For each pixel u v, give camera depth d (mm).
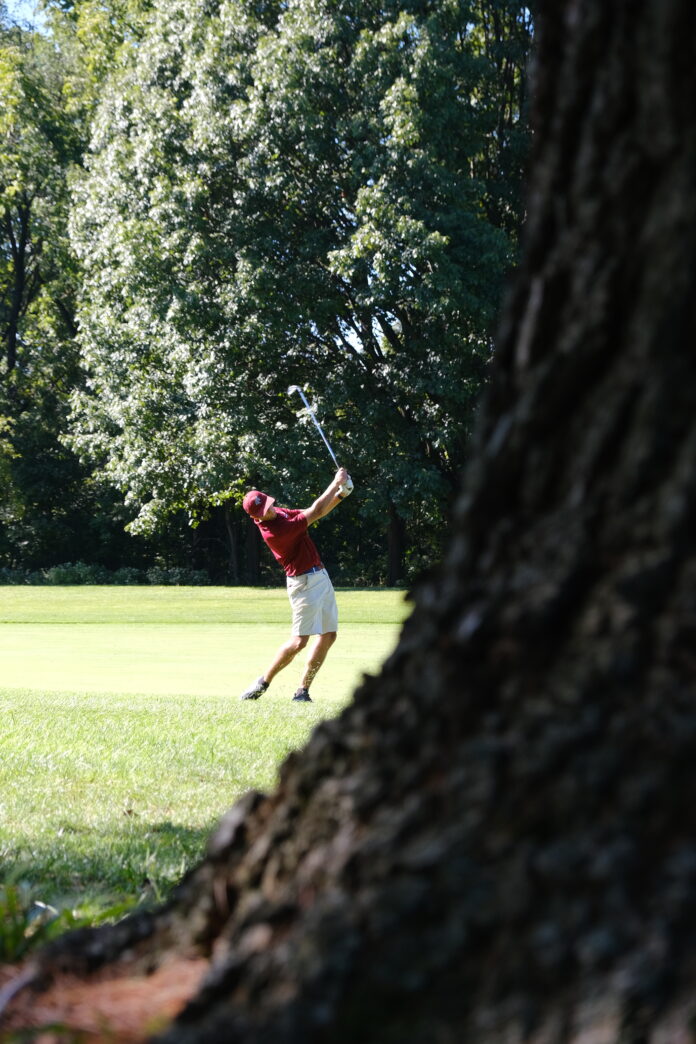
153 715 18109
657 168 3633
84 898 7484
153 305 60125
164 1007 4082
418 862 3475
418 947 3357
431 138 53750
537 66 4062
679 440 3527
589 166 3785
